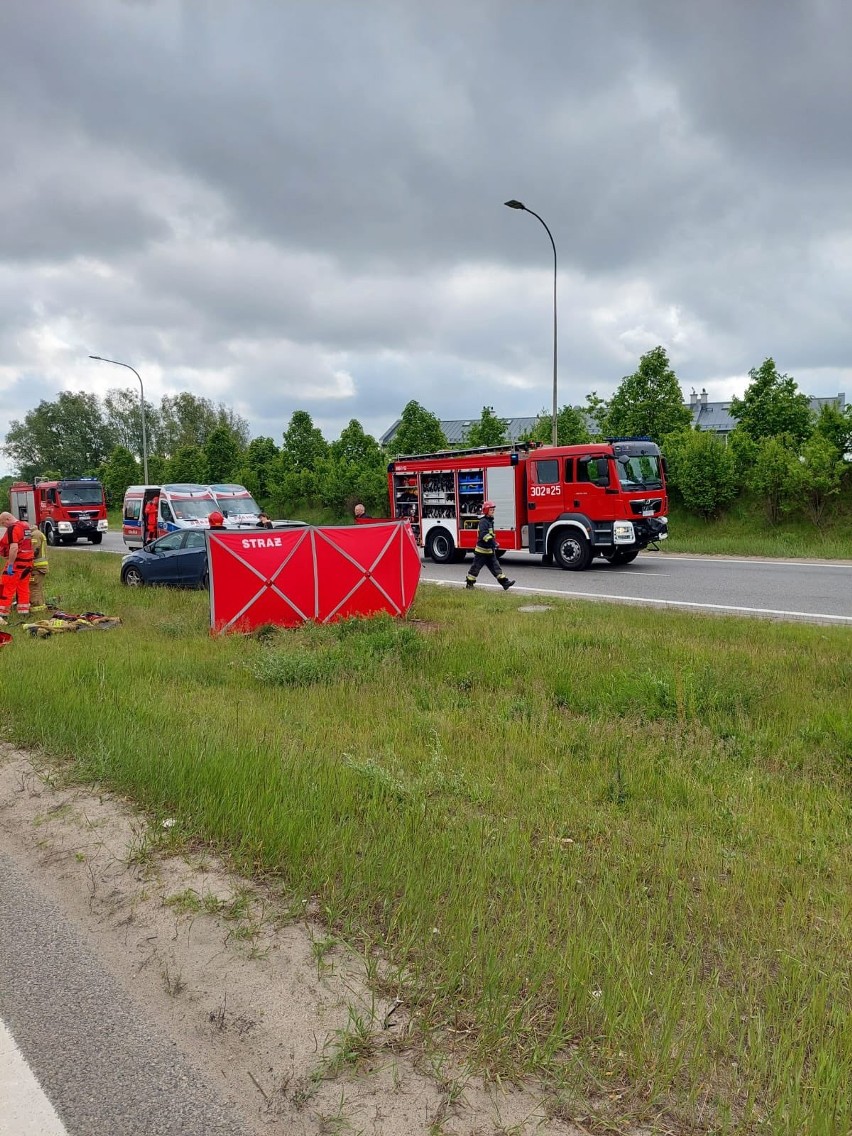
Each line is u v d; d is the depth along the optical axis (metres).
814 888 3.96
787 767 5.91
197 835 4.79
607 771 5.70
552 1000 3.10
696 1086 2.63
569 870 4.10
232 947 3.66
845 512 26.94
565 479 19.92
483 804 5.13
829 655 9.01
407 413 45.03
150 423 115.12
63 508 38.66
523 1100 2.66
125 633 12.02
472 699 7.89
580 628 11.10
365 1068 2.84
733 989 3.15
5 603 13.80
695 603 14.41
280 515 48.44
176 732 6.42
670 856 4.29
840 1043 2.75
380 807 4.88
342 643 10.45
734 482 29.59
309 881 4.09
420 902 3.74
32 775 5.98
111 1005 3.30
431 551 23.16
